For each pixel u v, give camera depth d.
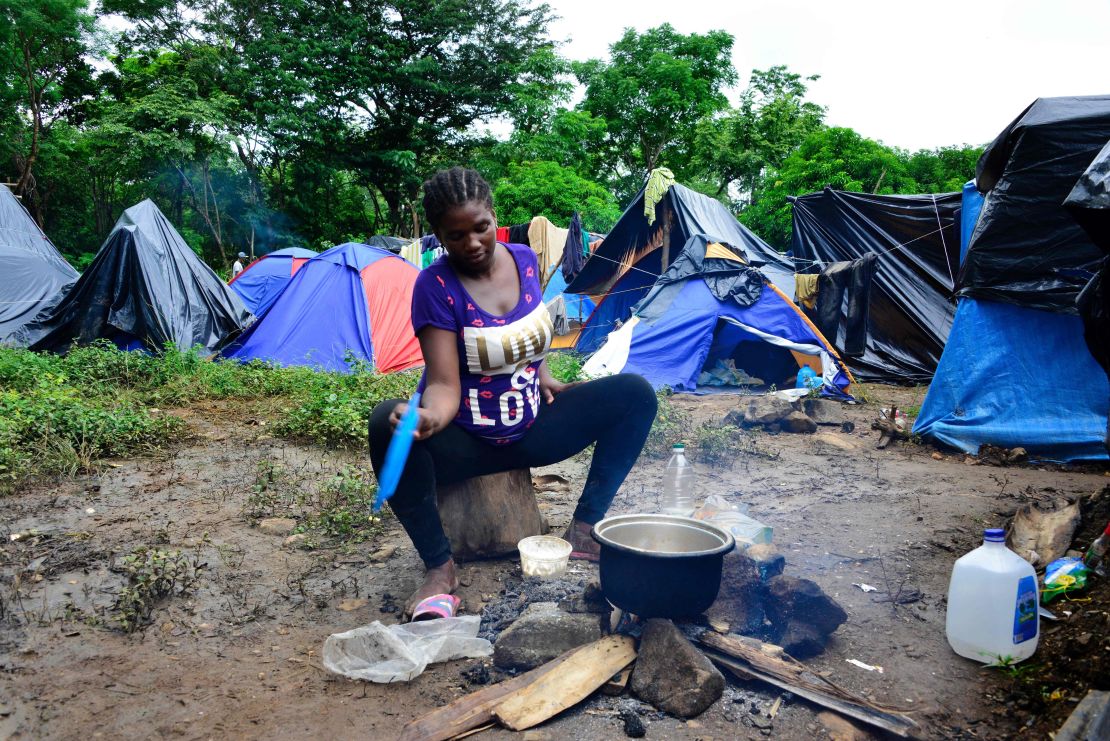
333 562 3.40
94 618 2.76
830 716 2.13
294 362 10.40
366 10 31.94
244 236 32.16
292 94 29.95
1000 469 5.41
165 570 3.07
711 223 12.55
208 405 7.85
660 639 2.29
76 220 32.19
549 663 2.36
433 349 2.78
